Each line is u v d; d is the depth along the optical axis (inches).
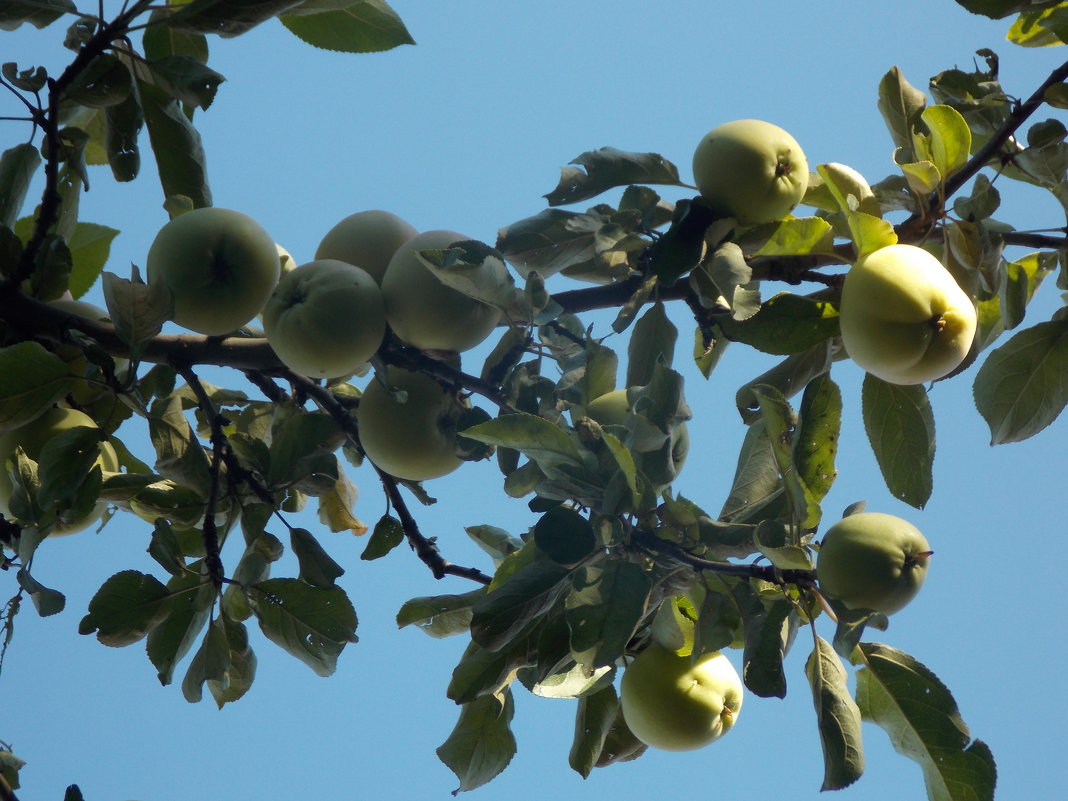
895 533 312.8
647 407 325.7
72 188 413.7
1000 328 421.7
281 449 371.9
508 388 354.3
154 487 367.2
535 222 370.9
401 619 380.5
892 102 408.5
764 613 316.5
